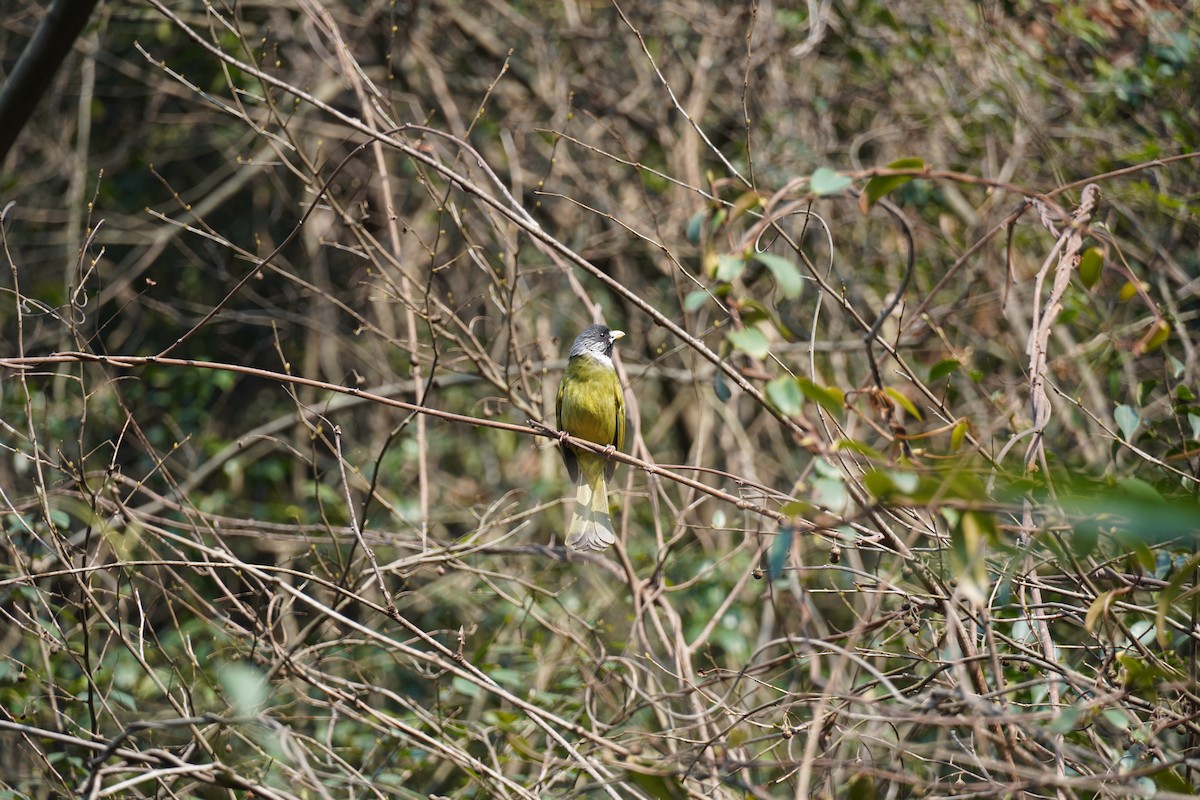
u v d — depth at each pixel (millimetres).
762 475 16844
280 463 17312
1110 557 6746
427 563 9625
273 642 7453
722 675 6082
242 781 5637
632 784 6625
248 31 16297
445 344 14812
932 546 7121
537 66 18453
